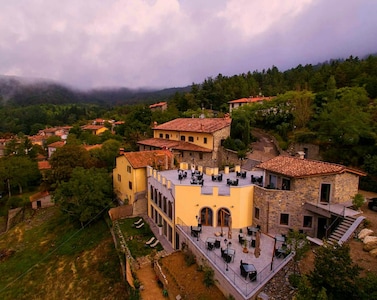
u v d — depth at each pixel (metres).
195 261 24.27
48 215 49.50
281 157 31.05
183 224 28.23
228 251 22.09
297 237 21.16
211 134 47.84
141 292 22.55
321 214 24.84
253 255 22.92
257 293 18.19
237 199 27.84
